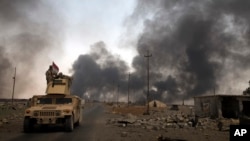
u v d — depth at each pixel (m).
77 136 14.12
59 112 15.88
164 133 16.42
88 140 12.73
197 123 22.16
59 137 13.73
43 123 15.70
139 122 23.62
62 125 19.55
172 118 26.73
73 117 17.23
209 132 17.73
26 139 12.97
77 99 19.03
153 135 15.13
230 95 27.84
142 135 15.03
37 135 14.49
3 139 12.93
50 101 17.89
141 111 47.56
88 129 17.89
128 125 21.44
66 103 17.86
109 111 50.78
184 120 24.38
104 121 25.70
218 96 27.77
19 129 17.38
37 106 17.00
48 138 13.36
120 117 32.69
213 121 22.95
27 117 15.76
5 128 17.84
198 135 15.89
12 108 44.34
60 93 18.00
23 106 53.56
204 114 29.94
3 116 29.36
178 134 16.16
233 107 28.44
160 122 23.98
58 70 20.31
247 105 28.98
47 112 15.82
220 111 27.39
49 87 18.33
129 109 47.44
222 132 17.92
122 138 13.58
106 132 16.22
